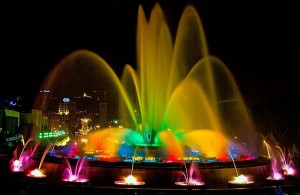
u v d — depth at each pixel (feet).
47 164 69.36
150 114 87.04
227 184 60.95
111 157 70.44
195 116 125.49
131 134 85.81
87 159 67.15
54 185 59.31
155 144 77.05
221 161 65.31
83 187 58.44
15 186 60.13
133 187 58.44
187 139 95.25
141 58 92.99
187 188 57.82
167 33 96.12
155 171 61.87
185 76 106.22
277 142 133.59
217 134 98.12
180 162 63.26
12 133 233.35
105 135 89.20
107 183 61.93
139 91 90.38
